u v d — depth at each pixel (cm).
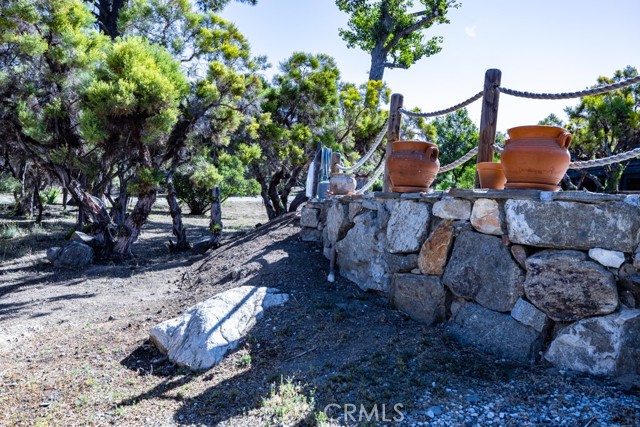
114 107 779
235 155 1234
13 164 1475
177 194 2152
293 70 1338
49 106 873
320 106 1358
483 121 458
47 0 861
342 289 538
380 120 1473
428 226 446
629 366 306
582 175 1238
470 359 352
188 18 1105
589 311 322
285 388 337
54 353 477
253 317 471
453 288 408
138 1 1061
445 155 2444
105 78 855
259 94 1176
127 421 324
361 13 1852
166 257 1076
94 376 412
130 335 513
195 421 312
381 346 381
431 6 1714
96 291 764
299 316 464
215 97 985
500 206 380
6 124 917
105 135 821
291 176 1516
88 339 512
